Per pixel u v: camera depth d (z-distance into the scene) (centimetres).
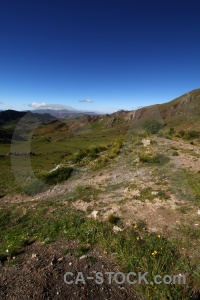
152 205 724
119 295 434
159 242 554
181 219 637
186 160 1088
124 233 610
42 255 580
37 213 841
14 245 653
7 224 820
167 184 799
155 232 597
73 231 671
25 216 842
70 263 529
